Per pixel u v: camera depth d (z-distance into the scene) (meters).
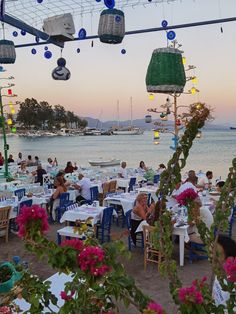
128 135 124.94
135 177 13.66
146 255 6.32
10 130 17.64
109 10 4.88
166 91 5.31
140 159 33.28
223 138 88.44
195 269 6.33
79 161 32.88
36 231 1.86
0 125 16.30
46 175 14.41
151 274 6.11
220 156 32.91
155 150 46.56
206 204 8.09
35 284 2.05
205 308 1.80
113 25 4.84
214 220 2.28
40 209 1.90
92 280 1.72
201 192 9.38
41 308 2.00
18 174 15.59
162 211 2.27
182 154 2.27
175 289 1.99
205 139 80.75
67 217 7.66
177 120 9.73
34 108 97.81
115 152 43.41
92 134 122.50
